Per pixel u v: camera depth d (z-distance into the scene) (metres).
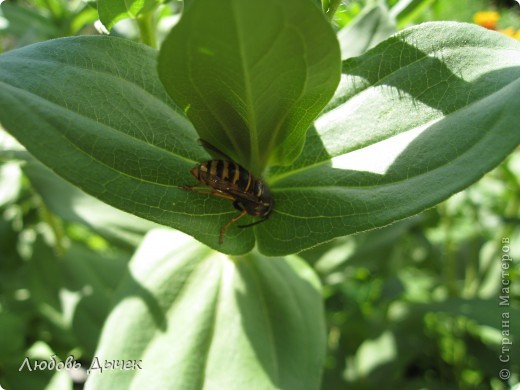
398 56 0.07
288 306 0.09
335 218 0.06
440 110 0.06
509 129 0.05
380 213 0.06
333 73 0.05
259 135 0.06
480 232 0.16
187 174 0.06
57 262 0.12
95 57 0.06
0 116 0.05
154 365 0.08
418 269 0.18
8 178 0.14
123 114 0.06
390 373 0.14
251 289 0.09
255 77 0.05
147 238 0.09
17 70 0.05
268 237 0.07
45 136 0.05
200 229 0.06
